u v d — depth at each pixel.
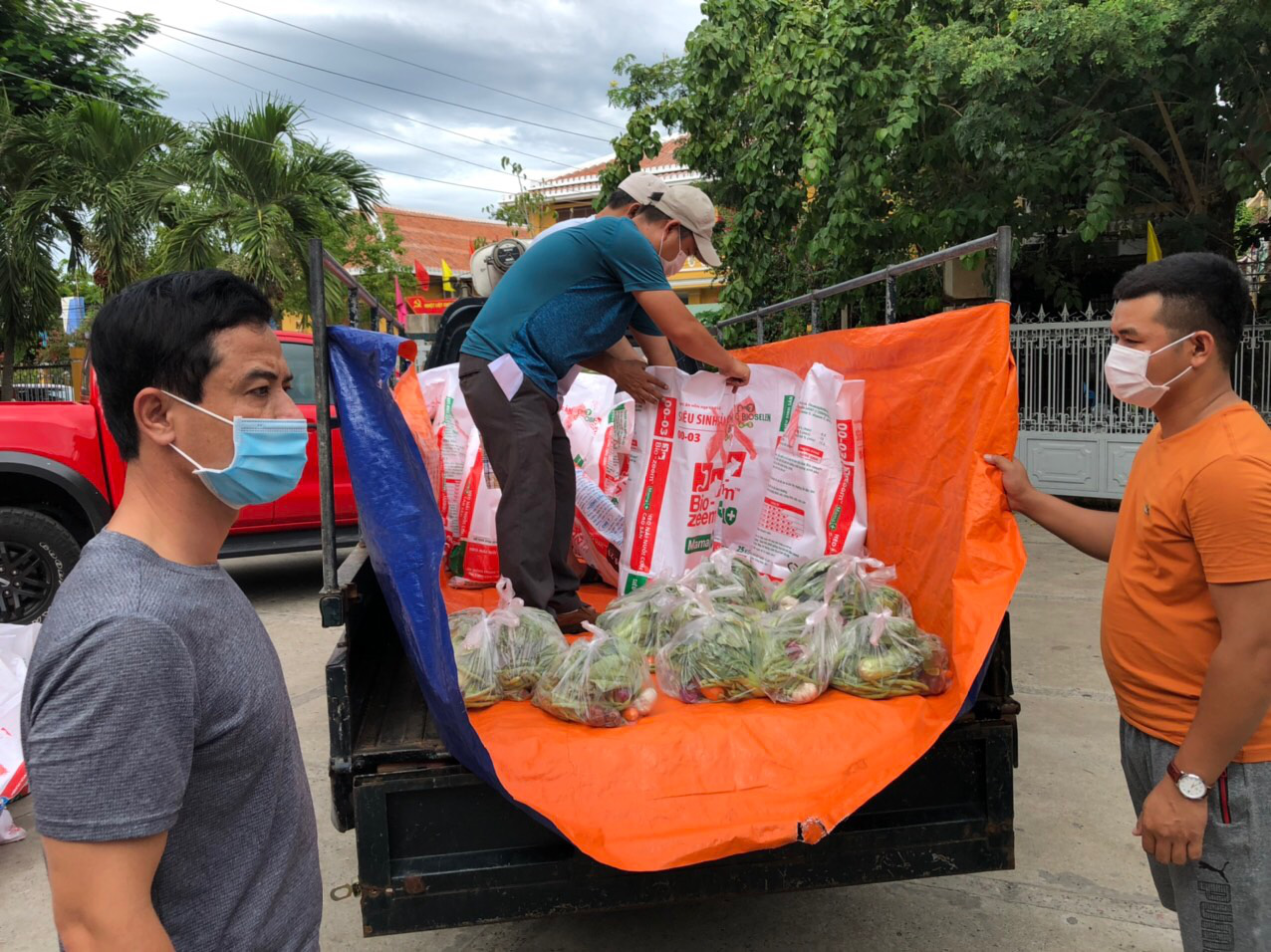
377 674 2.49
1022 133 7.80
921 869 1.90
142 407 1.04
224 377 1.05
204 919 1.04
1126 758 1.81
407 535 1.79
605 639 2.09
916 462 2.37
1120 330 1.67
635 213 2.96
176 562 1.06
